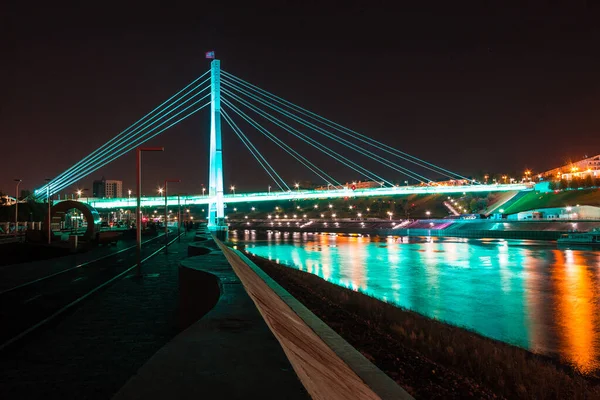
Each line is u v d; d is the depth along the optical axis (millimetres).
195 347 4391
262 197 161375
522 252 70562
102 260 29594
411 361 13242
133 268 24250
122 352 8344
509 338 18906
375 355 13766
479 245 89500
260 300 9547
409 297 30312
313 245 93625
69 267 25156
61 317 11727
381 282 38094
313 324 14945
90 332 9992
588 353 16594
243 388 3307
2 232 68250
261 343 4555
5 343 8977
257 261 43938
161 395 3139
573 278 40188
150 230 72875
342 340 12875
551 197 156125
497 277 41281
